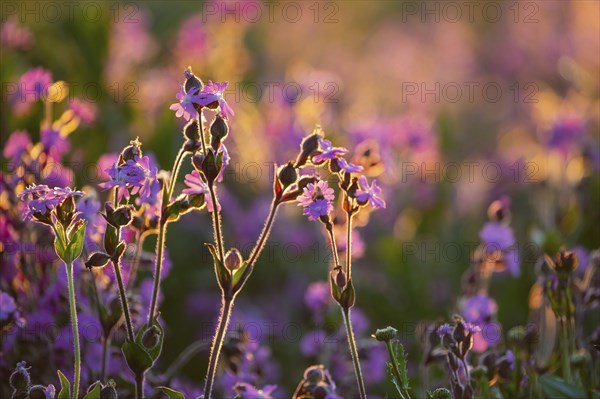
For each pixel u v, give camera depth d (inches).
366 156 174.6
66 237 113.0
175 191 237.3
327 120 267.4
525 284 237.8
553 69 481.1
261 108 297.1
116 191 117.0
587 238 248.1
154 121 266.2
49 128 168.4
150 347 112.7
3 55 246.2
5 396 145.1
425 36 563.8
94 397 111.3
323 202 115.3
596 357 147.6
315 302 185.3
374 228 268.4
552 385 138.4
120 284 112.7
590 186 249.8
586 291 154.6
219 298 238.8
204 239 257.3
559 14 492.1
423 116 331.3
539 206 260.2
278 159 262.4
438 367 169.5
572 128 261.6
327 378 136.7
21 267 157.2
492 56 526.6
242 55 292.5
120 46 293.3
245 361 159.6
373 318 235.5
